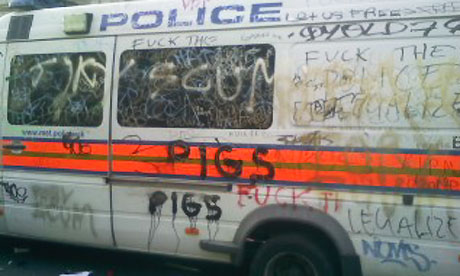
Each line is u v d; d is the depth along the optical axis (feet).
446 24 11.63
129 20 14.62
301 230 12.92
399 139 11.75
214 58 13.48
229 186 13.10
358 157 12.04
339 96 12.27
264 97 12.91
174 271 16.39
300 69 12.64
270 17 13.09
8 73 16.12
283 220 12.59
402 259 11.70
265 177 12.79
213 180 13.30
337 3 12.61
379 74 11.99
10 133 15.96
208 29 13.65
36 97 15.65
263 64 12.99
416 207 11.59
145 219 14.02
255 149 12.91
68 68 15.25
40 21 15.90
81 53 15.10
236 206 13.04
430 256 11.48
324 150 12.32
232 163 13.10
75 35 15.24
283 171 12.64
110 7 15.02
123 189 14.26
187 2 14.12
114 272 16.29
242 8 13.46
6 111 16.05
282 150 12.66
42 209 15.43
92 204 14.67
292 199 12.53
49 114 15.39
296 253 12.68
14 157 15.88
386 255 11.81
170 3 14.35
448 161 11.38
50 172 15.30
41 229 15.56
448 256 11.34
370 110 12.01
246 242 12.96
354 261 12.02
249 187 12.92
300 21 12.80
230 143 13.15
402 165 11.71
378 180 11.88
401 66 11.84
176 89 13.84
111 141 14.47
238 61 13.24
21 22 16.20
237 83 13.20
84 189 14.76
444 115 11.48
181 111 13.74
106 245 14.71
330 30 12.49
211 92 13.44
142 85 14.23
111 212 14.43
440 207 11.40
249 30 13.21
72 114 15.06
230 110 13.23
